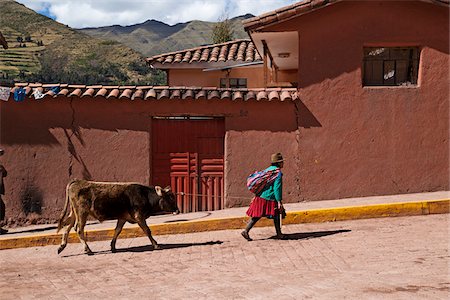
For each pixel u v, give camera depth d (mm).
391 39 14742
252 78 24984
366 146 14812
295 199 14836
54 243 12797
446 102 14922
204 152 15133
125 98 14727
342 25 14758
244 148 14898
